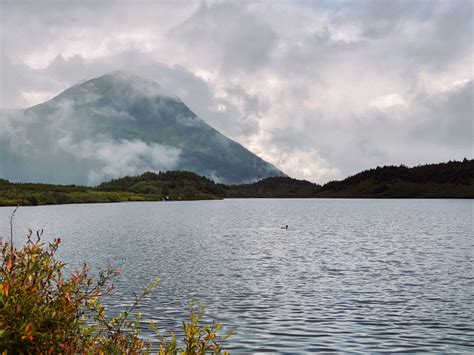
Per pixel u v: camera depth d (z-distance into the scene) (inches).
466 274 1771.7
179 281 1619.1
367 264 2055.9
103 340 478.3
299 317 1144.2
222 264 2055.9
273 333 1010.7
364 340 964.0
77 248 2704.2
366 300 1325.0
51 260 470.6
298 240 3282.5
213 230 4276.6
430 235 3663.9
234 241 3196.4
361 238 3435.0
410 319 1124.5
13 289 391.9
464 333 1009.5
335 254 2436.0
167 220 6013.8
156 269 1892.2
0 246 449.4
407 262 2118.6
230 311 1203.9
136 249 2657.5
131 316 1135.6
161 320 1108.5
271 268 1932.8
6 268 420.5
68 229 4338.1
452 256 2327.8
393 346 928.9
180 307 1236.5
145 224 5147.6
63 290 445.1
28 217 6712.6
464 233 3846.0
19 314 382.6
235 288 1501.0
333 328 1051.9
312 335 1000.2
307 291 1456.7
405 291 1453.0
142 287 1502.2
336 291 1455.5
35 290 403.5
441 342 952.9
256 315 1160.8
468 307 1238.9
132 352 474.6
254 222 5615.2
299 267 1968.5
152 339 953.5
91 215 7377.0
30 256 445.7
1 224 5147.6
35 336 381.7
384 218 6441.9
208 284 1569.9
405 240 3255.4
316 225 5036.9
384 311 1200.2
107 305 1248.8
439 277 1707.7
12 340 369.1
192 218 6545.3
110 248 2706.7
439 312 1189.1
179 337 968.3
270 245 2918.3
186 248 2719.0
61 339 396.5
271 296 1376.7
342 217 6825.8
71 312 431.2
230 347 917.2
